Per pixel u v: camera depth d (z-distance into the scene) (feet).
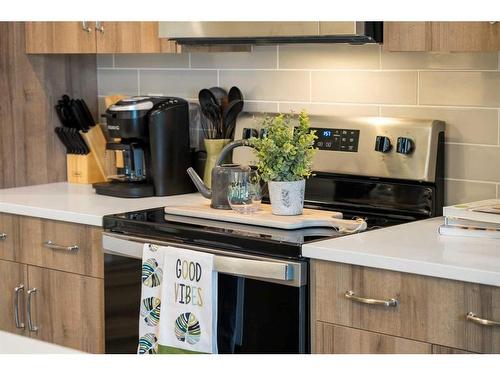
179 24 9.59
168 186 10.87
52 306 10.39
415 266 6.84
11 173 11.68
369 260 7.14
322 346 7.64
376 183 9.55
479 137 9.08
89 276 9.87
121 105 10.77
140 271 9.00
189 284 8.17
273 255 7.80
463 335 6.69
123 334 9.33
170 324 8.32
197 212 9.15
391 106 9.71
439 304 6.82
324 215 8.80
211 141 10.80
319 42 8.87
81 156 12.07
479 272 6.47
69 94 12.30
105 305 9.47
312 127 9.99
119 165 12.00
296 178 8.76
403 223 8.87
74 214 9.75
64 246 10.07
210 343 8.05
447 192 9.39
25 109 11.76
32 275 10.57
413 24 8.20
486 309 6.53
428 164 9.08
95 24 10.90
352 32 8.36
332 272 7.49
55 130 12.13
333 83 10.18
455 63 9.16
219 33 9.29
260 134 10.42
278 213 8.82
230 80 11.17
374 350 7.28
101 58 12.54
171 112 10.77
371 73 9.84
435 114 9.37
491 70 8.91
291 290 7.66
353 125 9.65
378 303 7.14
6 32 11.41
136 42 10.57
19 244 10.66
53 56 12.05
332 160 9.80
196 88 11.55
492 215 7.68
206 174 10.89
